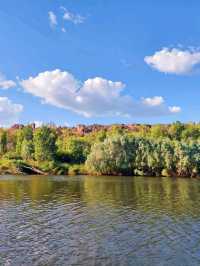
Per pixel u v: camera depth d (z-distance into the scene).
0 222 45.09
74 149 165.00
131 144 137.62
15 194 71.56
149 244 35.59
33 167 144.25
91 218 47.56
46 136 157.75
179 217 47.91
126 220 46.25
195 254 32.53
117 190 79.88
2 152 183.62
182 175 135.25
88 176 129.00
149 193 74.44
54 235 39.00
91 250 33.72
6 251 33.34
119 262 30.53
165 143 137.50
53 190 79.19
